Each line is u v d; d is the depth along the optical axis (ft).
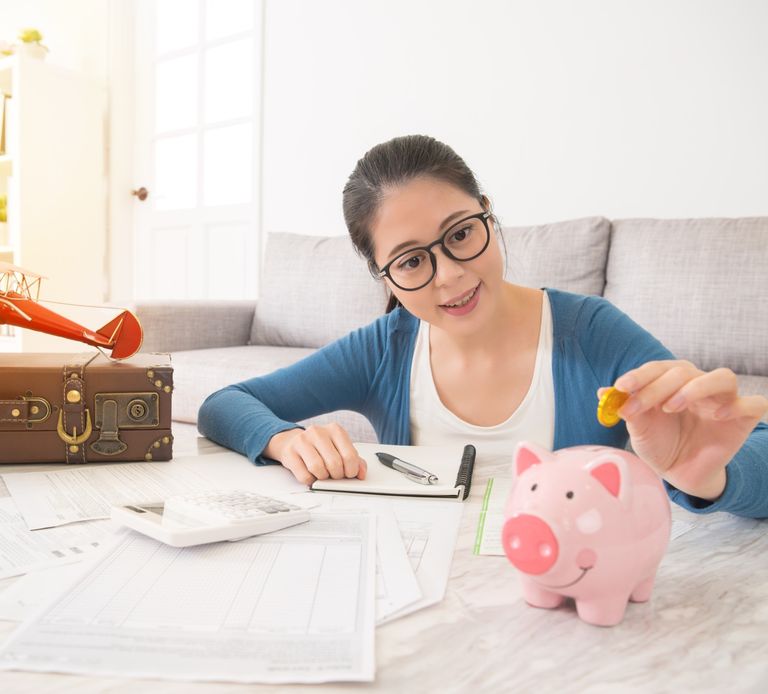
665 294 6.41
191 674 1.16
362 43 9.91
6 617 1.39
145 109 12.75
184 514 1.93
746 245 6.21
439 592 1.54
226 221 11.73
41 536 1.88
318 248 8.93
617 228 7.06
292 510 1.97
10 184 11.36
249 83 11.55
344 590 1.50
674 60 7.63
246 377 6.98
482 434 3.42
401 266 2.79
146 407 2.80
